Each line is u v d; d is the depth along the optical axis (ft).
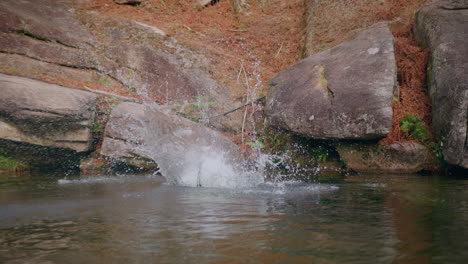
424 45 23.27
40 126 20.10
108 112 23.41
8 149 20.21
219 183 14.32
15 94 19.61
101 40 29.40
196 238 6.39
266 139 23.38
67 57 27.35
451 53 20.07
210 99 25.84
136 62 28.04
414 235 6.48
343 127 18.52
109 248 5.87
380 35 22.56
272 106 22.04
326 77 20.86
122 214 8.55
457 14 22.39
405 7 27.89
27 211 9.02
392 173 18.63
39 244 6.13
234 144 21.53
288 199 10.60
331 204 9.70
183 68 27.66
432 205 9.41
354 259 5.21
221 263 5.09
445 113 18.48
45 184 14.67
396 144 18.94
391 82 18.76
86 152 21.79
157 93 26.86
